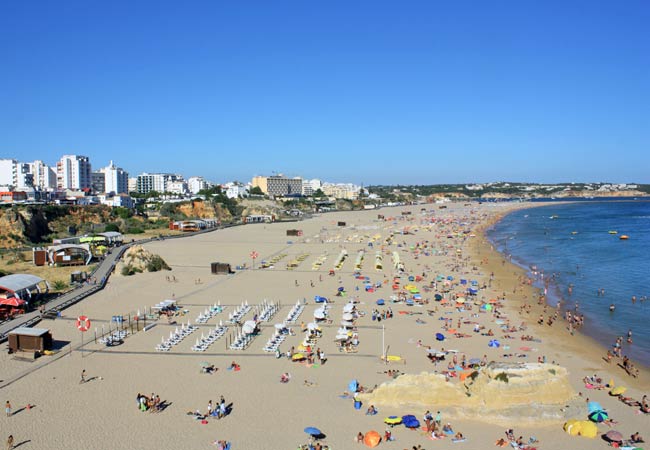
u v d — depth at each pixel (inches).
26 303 2802.7
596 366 2123.5
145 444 1471.5
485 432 1556.3
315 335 2438.5
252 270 4286.4
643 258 5009.8
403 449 1459.2
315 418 1631.4
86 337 2404.0
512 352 2268.7
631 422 1628.9
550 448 1469.0
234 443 1480.1
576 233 7480.3
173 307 2952.8
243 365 2073.1
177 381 1910.7
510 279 3986.2
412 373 1990.7
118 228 7086.6
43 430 1546.5
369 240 6560.0
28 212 5910.4
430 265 4626.0
